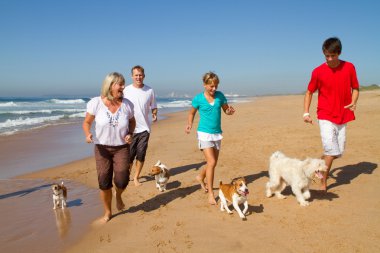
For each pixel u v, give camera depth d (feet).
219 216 17.53
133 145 23.47
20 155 38.11
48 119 87.30
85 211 19.34
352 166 25.32
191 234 15.47
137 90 23.50
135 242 14.96
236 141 38.42
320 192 20.29
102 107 16.34
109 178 17.04
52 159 35.60
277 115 70.33
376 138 34.81
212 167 19.31
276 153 20.16
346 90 19.06
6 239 15.88
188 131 20.25
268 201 19.44
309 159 17.99
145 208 19.24
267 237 14.83
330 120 19.39
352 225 15.49
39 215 18.92
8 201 21.59
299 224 15.96
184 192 21.89
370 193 19.51
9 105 177.88
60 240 15.61
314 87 19.86
